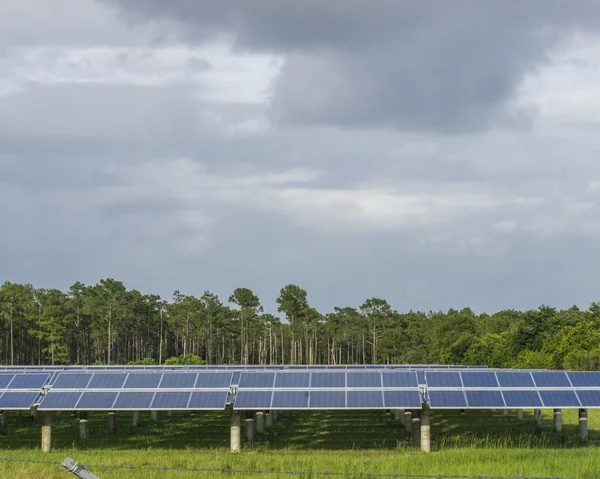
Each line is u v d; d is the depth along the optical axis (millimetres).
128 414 62000
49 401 41000
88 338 148250
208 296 148750
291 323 150375
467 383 41719
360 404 39938
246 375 43281
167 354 167750
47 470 30797
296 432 49312
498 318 144000
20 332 136250
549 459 32750
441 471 29844
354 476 28297
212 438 46781
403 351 161000
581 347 80000
